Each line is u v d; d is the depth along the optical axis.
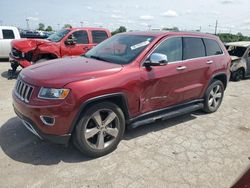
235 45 10.81
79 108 3.28
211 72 5.28
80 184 3.06
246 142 4.39
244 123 5.29
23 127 4.51
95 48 4.91
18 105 3.52
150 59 3.92
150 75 4.00
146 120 4.17
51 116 3.21
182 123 5.08
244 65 10.27
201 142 4.29
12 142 3.98
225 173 3.43
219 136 4.57
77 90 3.24
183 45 4.71
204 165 3.59
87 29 9.65
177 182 3.19
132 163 3.55
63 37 9.16
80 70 3.53
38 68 3.81
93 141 3.65
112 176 3.24
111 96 3.54
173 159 3.70
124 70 3.75
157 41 4.26
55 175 3.21
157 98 4.25
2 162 3.44
